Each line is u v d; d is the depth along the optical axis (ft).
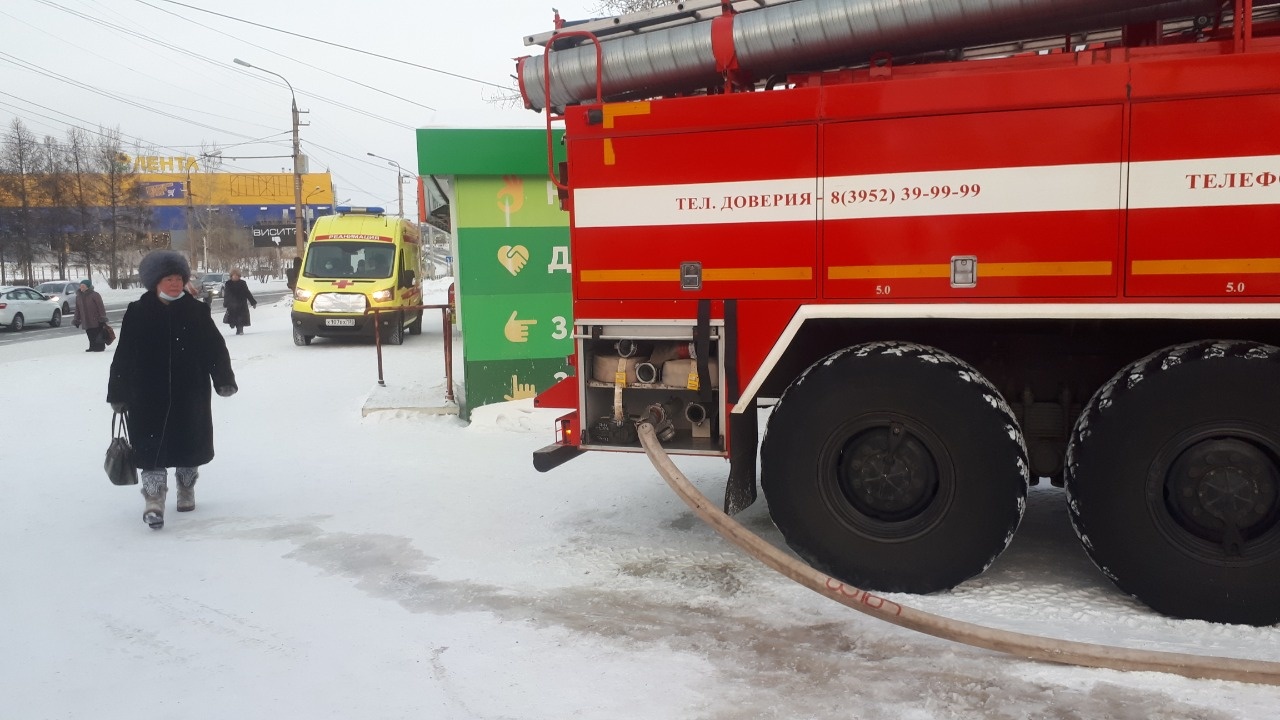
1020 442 12.91
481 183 30.01
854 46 14.61
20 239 175.11
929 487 13.33
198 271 282.97
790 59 15.16
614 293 14.76
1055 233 12.32
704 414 14.97
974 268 12.71
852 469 13.70
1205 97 11.63
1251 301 11.60
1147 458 12.16
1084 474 12.53
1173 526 12.25
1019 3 13.41
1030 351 14.21
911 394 13.10
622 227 14.60
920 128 12.85
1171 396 11.97
